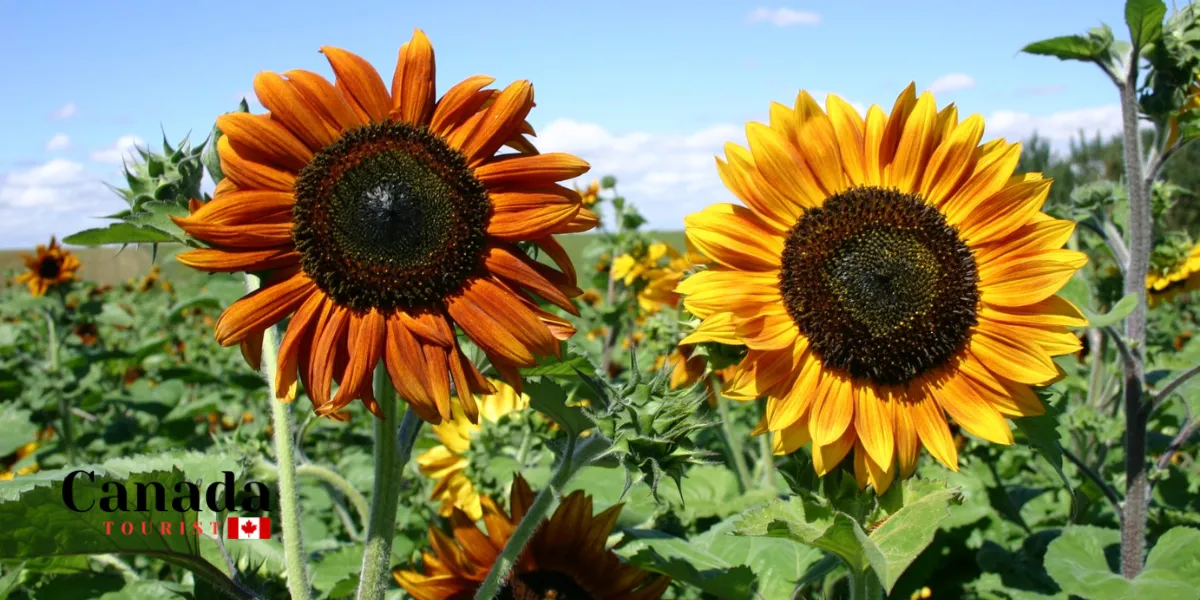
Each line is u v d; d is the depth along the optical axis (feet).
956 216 1.87
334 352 1.57
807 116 1.87
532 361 1.61
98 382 6.40
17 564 1.87
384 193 1.58
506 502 2.79
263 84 1.60
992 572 2.58
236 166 1.58
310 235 1.59
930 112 1.87
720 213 1.85
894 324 1.77
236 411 4.93
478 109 1.69
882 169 1.89
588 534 2.01
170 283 10.94
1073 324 1.77
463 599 2.00
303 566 1.83
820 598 2.14
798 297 1.80
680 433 1.68
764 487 2.98
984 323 1.82
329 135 1.62
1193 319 7.58
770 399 1.78
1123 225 2.77
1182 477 2.88
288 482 1.84
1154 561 2.25
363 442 4.28
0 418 4.47
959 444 2.96
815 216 1.83
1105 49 2.33
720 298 1.80
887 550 1.56
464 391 1.58
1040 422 1.82
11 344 6.05
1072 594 2.35
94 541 1.62
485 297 1.61
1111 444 3.10
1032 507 3.16
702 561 2.07
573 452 1.79
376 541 1.68
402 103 1.66
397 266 1.58
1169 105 2.27
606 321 5.18
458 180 1.63
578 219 1.66
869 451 1.72
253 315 1.56
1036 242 1.83
